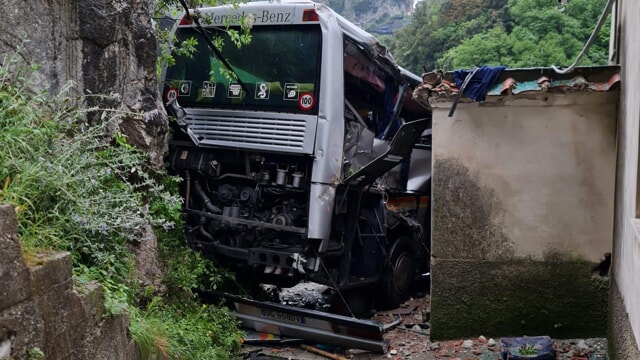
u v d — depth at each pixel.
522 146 5.84
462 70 5.83
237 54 6.75
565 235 5.77
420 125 6.27
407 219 7.98
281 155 6.46
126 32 4.89
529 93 5.70
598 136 5.67
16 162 3.12
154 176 5.22
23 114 3.37
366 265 7.28
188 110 6.88
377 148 7.48
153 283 4.66
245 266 6.70
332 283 6.55
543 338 5.46
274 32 6.57
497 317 5.93
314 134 6.21
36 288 2.36
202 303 5.91
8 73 3.58
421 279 8.50
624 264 4.51
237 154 6.64
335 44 6.35
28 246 2.66
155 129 5.17
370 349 5.41
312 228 6.13
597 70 5.60
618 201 5.25
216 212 6.70
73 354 2.62
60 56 4.28
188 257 5.63
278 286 7.04
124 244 4.26
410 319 7.21
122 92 4.86
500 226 5.91
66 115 4.09
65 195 3.49
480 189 5.95
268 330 5.79
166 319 4.34
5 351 2.16
